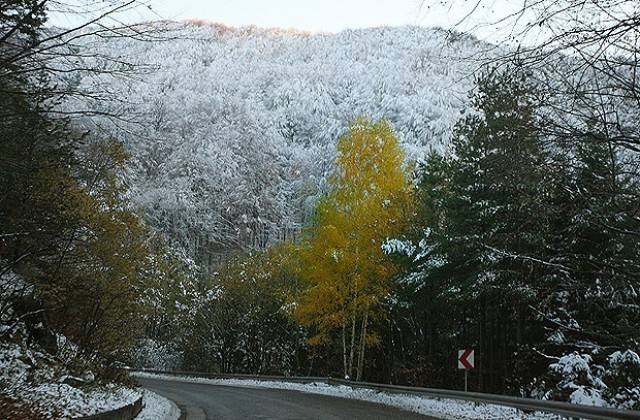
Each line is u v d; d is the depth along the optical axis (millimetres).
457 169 25922
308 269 32094
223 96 113188
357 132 31672
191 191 82688
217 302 50812
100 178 22250
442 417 16719
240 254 56969
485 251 22266
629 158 8297
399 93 111125
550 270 21078
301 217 86000
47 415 11062
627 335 17875
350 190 31109
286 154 110188
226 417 16719
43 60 6484
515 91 6855
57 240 14305
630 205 8633
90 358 21094
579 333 21328
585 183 8766
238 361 52875
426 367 32812
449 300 27547
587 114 7082
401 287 31562
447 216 27703
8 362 15055
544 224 20000
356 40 180500
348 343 40156
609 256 20047
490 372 28547
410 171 32781
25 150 9977
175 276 47531
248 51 188625
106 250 20672
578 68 5871
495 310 26906
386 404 21375
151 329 58125
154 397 23938
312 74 155375
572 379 16672
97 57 6559
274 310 49156
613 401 15430
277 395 26828
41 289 15805
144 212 29359
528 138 7676
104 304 22266
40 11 6344
